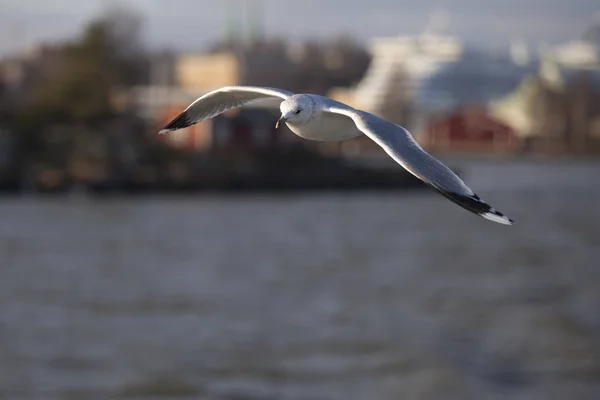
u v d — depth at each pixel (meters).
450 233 41.44
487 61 123.94
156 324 22.44
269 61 105.81
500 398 18.05
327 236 39.25
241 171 59.69
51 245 34.91
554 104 106.75
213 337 21.34
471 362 19.97
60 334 21.41
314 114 8.36
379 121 7.55
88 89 60.12
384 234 40.44
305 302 25.34
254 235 39.00
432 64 117.94
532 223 45.47
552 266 33.00
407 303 25.58
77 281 27.75
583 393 18.42
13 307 24.02
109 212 46.62
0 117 60.00
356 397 17.72
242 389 18.06
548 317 24.14
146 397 17.62
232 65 100.06
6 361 19.38
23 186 55.06
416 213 49.28
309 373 18.98
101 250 34.00
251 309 24.27
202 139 61.56
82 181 55.28
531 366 19.83
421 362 19.84
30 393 17.81
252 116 62.41
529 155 102.00
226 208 49.56
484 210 6.95
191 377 18.66
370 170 62.34
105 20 65.12
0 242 35.38
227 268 30.69
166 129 9.09
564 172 78.25
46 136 57.94
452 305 25.41
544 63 126.31
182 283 27.77
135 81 68.75
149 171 57.81
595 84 120.12
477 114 102.88
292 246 36.19
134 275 29.08
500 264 33.12
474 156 98.88
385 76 116.00
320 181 60.16
